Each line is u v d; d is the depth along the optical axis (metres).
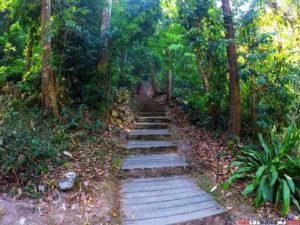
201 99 6.12
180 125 6.66
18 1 5.95
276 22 5.41
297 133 3.83
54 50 5.36
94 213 2.90
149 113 7.58
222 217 3.03
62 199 3.04
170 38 6.96
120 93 7.12
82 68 5.69
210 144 5.17
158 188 3.72
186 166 4.35
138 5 6.18
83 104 5.50
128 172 4.11
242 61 5.23
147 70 10.86
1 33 8.20
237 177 3.49
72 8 5.34
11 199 2.90
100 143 4.77
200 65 5.59
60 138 4.30
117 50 5.92
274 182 3.06
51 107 4.94
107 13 5.92
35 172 3.28
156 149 5.11
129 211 3.06
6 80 6.48
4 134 3.54
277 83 4.91
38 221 2.69
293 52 5.16
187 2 5.12
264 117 5.04
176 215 2.98
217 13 5.09
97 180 3.58
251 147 4.48
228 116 5.39
